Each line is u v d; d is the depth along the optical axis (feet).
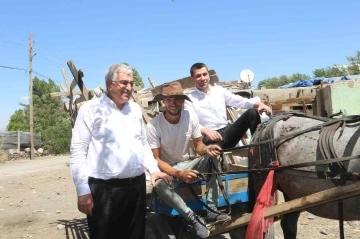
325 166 12.78
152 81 27.43
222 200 16.25
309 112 33.09
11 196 39.32
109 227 12.72
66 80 28.71
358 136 12.40
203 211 16.34
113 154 12.53
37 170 64.59
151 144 16.29
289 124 14.90
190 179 14.88
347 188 11.51
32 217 29.58
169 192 15.25
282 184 14.46
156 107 21.71
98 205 12.56
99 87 22.85
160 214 17.17
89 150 12.66
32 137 101.71
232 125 16.71
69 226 25.90
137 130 13.12
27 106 170.91
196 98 18.90
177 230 17.48
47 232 24.94
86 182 12.19
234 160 18.93
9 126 158.81
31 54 103.65
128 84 12.67
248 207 16.07
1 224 27.89
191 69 19.03
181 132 16.12
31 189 43.09
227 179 16.33
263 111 17.37
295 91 33.06
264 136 15.16
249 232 13.57
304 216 24.62
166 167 15.47
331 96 27.84
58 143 119.34
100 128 12.53
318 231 21.58
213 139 16.48
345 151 12.41
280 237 21.02
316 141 13.43
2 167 76.69
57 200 36.06
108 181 12.56
